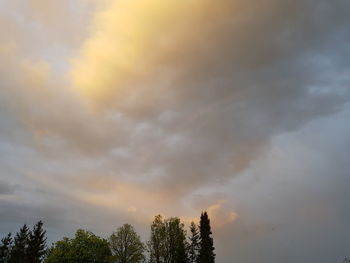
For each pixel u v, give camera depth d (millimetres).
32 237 93312
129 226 83000
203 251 79312
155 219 84938
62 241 74188
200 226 83062
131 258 79500
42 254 92250
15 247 92875
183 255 79312
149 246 82312
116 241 80750
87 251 72938
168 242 82125
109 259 74438
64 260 70000
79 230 76250
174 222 84438
